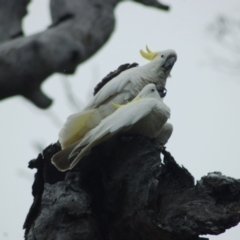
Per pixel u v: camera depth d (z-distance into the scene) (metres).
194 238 9.82
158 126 11.65
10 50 14.05
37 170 11.02
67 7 15.75
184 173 10.39
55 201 10.20
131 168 10.51
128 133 11.02
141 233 10.13
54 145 11.16
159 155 10.56
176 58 13.72
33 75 14.25
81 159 10.79
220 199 10.20
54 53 14.54
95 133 10.83
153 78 13.41
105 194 10.52
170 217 10.07
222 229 9.94
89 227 10.19
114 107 12.49
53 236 10.05
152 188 10.18
